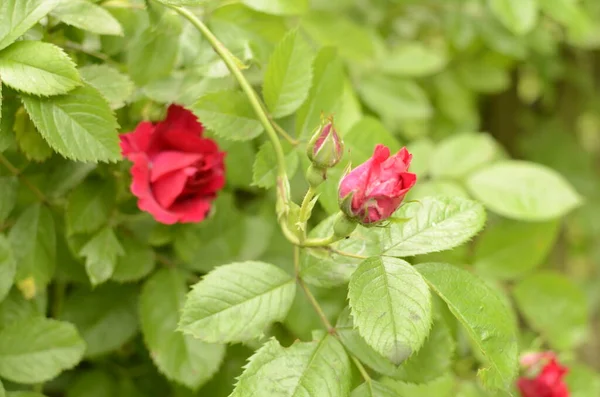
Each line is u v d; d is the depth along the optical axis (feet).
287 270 2.71
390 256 2.28
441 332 2.43
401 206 2.32
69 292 2.66
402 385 2.52
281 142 2.47
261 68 2.57
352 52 2.97
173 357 2.49
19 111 2.37
